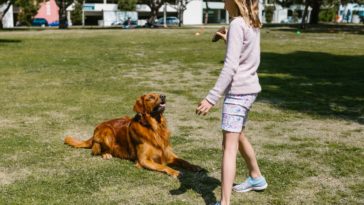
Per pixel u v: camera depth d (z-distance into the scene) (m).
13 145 5.97
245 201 4.19
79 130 6.82
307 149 5.83
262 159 5.41
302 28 46.41
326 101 9.04
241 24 3.61
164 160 5.16
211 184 4.62
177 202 4.17
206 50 21.22
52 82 11.46
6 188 4.51
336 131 6.73
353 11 93.56
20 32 40.50
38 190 4.46
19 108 8.33
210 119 7.52
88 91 10.14
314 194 4.37
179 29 49.72
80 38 30.56
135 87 10.74
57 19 81.56
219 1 101.56
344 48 22.22
